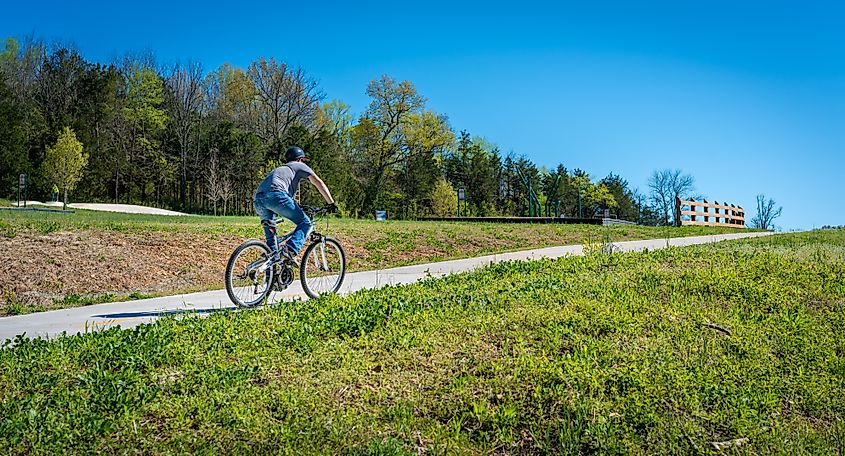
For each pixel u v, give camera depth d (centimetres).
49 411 395
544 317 602
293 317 630
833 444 414
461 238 1827
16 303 926
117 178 6172
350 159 6569
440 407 429
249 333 571
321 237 851
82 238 1305
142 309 800
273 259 768
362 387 455
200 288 1030
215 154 5988
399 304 662
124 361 486
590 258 996
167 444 372
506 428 405
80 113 6156
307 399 428
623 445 393
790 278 799
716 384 469
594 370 476
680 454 393
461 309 643
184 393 435
